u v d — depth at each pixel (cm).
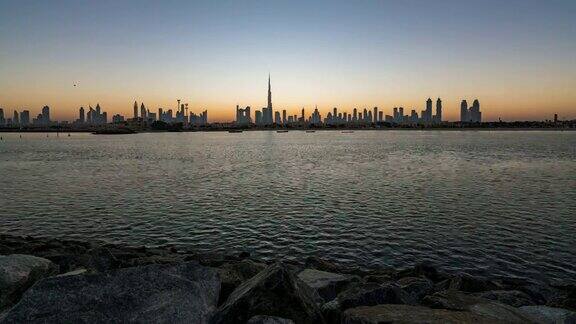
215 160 8275
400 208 3275
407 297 1041
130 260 1659
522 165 6931
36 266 1120
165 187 4447
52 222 2875
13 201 3634
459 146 14038
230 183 4762
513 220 2870
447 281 1421
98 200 3666
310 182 4838
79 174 5706
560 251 2186
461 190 4200
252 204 3459
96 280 812
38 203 3538
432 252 2178
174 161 8012
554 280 1803
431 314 814
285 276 884
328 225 2731
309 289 1039
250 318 802
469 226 2702
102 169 6419
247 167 6756
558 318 963
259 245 2317
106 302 769
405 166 6812
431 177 5284
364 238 2434
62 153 10575
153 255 1930
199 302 836
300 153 10556
